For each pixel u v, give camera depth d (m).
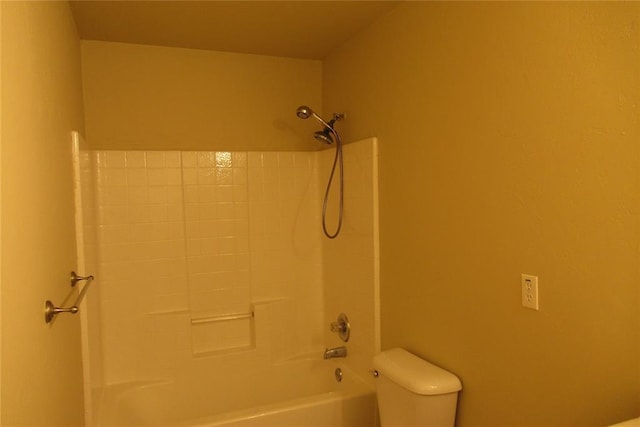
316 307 2.88
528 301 1.34
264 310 2.71
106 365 2.42
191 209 2.60
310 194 2.87
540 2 1.27
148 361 2.49
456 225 1.64
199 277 2.63
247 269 2.73
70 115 1.83
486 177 1.49
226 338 2.70
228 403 2.57
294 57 2.81
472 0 1.53
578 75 1.16
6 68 0.84
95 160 2.41
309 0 1.94
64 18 1.73
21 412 0.86
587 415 1.17
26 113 1.00
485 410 1.53
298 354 2.82
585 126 1.15
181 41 2.47
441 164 1.72
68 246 1.63
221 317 2.66
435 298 1.78
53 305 1.21
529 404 1.35
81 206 1.88
